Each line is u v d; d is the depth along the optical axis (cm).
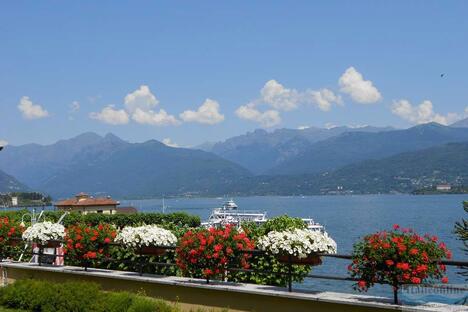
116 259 1284
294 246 951
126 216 3133
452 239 4647
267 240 984
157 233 1173
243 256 1089
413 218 10725
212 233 1075
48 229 1395
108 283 1216
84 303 1086
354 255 879
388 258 834
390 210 15650
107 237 1291
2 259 1577
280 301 948
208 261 1055
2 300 1236
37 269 1362
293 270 1243
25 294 1200
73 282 1165
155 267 1303
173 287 1095
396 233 868
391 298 882
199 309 1029
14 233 1570
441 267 834
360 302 851
